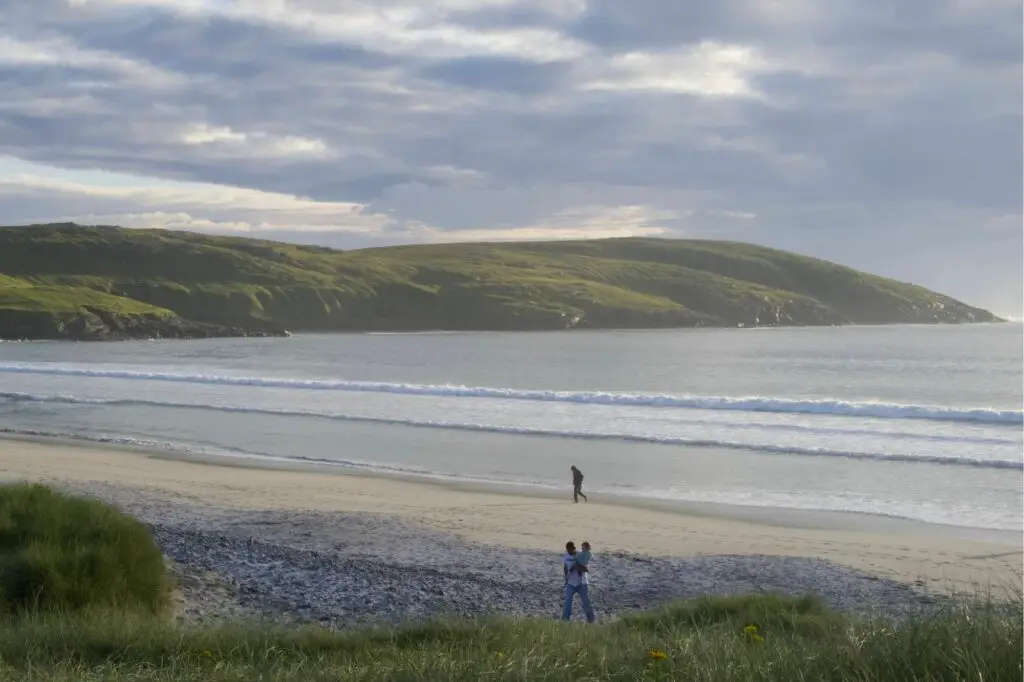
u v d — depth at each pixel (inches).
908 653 211.8
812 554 829.8
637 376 3417.8
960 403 2527.1
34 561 506.3
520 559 784.9
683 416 1931.6
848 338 6879.9
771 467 1332.4
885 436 1638.8
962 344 5969.5
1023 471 1300.4
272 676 283.9
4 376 2942.9
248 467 1307.8
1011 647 203.0
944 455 1417.3
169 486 1131.9
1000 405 2461.9
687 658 261.0
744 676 226.7
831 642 277.3
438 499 1080.8
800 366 3978.8
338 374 3398.1
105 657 349.7
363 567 721.6
